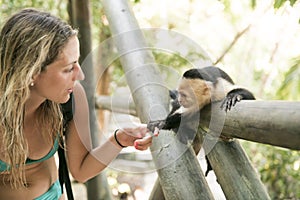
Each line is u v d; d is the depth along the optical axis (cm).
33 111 178
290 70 280
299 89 283
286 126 133
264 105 150
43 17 159
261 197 181
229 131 174
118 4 273
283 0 240
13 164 172
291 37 459
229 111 170
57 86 162
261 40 491
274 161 408
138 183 173
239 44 499
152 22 488
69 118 185
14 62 158
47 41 154
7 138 167
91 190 358
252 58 490
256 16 470
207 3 510
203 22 514
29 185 189
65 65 159
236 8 477
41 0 492
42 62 156
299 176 393
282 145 142
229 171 185
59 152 190
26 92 159
